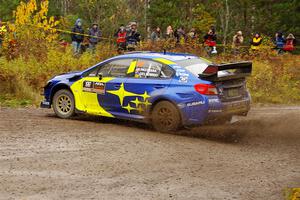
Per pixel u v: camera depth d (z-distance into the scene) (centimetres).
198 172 761
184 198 649
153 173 749
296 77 1958
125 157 830
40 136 962
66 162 794
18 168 759
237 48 2197
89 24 2848
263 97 1673
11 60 1659
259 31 3139
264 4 3173
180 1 3262
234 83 1020
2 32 1825
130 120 1136
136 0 3266
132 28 2106
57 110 1166
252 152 896
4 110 1280
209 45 2233
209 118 973
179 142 948
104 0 2812
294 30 3028
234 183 713
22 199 634
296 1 3084
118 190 673
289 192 662
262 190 686
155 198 646
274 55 2053
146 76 1045
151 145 916
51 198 639
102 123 1110
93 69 1120
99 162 798
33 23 1903
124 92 1059
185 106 988
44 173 738
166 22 3178
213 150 898
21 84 1494
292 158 859
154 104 1028
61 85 1159
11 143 905
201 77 984
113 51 1928
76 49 2036
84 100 1123
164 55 1067
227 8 3159
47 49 1800
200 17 3241
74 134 986
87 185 690
